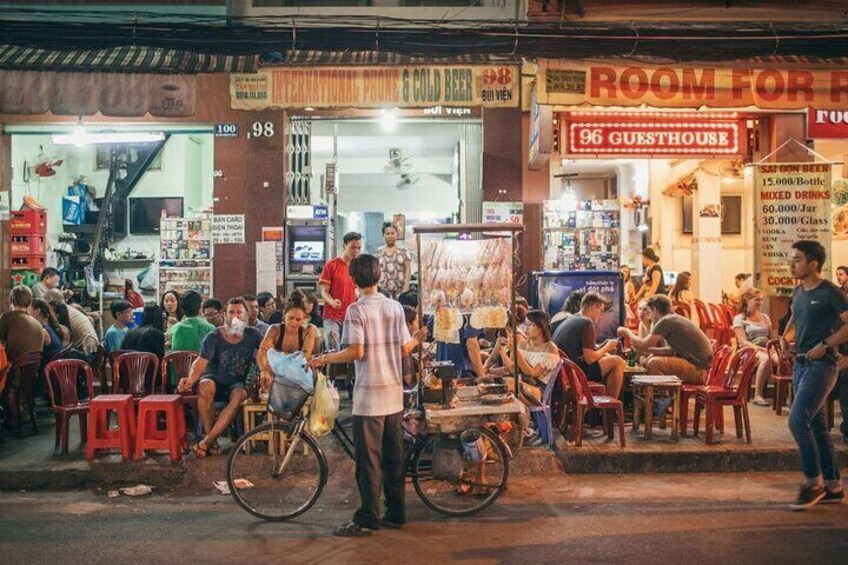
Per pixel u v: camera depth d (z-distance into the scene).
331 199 12.56
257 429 6.07
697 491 6.60
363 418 5.47
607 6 10.59
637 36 8.73
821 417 6.08
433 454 5.91
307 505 5.93
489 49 8.67
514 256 6.34
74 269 15.38
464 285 6.28
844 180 13.41
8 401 8.26
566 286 9.62
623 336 9.33
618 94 8.98
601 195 17.16
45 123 11.10
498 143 11.31
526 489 6.71
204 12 11.10
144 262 15.69
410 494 6.57
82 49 8.41
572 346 8.19
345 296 9.31
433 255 6.27
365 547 5.22
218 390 7.41
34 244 11.41
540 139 9.68
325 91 8.93
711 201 13.57
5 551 5.18
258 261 11.29
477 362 7.45
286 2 11.38
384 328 5.53
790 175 9.88
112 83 8.59
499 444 5.98
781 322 10.14
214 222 11.34
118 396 7.37
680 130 10.73
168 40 8.46
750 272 14.48
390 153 14.27
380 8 11.40
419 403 6.04
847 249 13.42
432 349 7.76
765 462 7.31
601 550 5.10
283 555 5.08
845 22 10.40
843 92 9.15
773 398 9.48
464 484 5.95
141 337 8.63
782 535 5.37
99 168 16.19
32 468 7.01
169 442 7.10
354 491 6.75
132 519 5.94
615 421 8.54
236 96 8.93
